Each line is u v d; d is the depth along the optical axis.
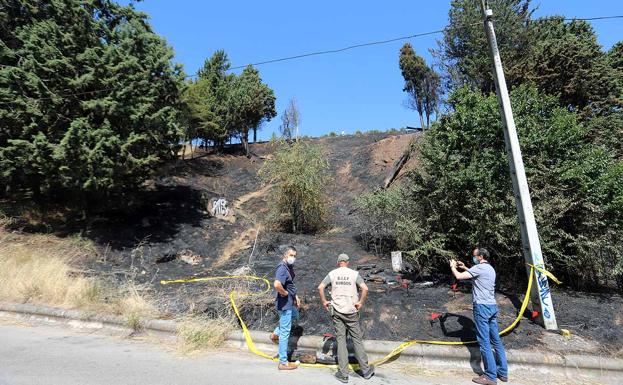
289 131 23.81
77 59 11.10
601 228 7.99
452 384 5.00
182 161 23.17
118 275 9.61
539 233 7.67
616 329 6.21
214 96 27.14
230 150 29.28
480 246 8.09
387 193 10.88
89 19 11.70
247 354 5.97
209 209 15.05
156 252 11.28
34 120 10.66
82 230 11.84
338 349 5.10
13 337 6.46
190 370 5.13
